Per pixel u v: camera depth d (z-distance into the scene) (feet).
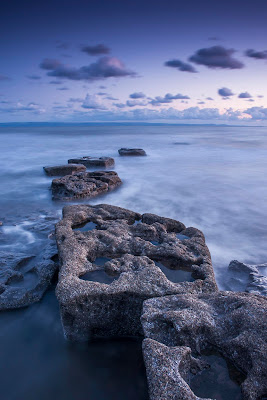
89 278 18.90
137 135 238.07
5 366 15.61
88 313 16.61
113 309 16.85
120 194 48.80
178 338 13.04
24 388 14.47
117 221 27.43
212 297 15.24
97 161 71.72
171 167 75.51
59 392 14.30
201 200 46.14
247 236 32.78
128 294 16.62
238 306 14.14
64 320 16.57
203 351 13.03
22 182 58.13
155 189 52.60
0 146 131.13
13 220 36.37
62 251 21.08
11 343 17.03
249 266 23.97
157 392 10.05
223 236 32.76
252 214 40.01
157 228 25.88
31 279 22.59
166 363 11.12
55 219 36.58
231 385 11.71
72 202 44.27
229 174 66.39
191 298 15.01
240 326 12.98
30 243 29.53
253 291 20.44
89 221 29.14
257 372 11.05
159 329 13.53
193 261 20.75
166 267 20.89
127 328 17.31
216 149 120.57
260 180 60.18
